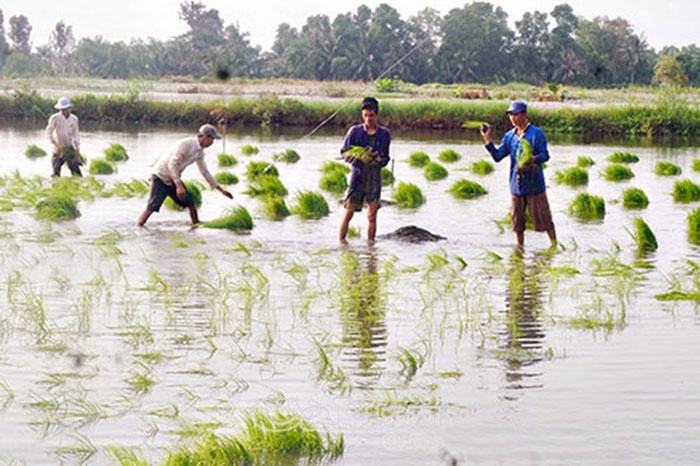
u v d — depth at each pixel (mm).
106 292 11844
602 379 8773
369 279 12969
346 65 164250
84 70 153250
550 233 15648
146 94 60812
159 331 10156
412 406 8055
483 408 8016
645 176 27547
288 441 7117
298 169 27875
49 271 13016
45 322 10391
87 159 29812
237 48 152500
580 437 7395
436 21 165125
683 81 88438
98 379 8594
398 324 10656
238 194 22078
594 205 19375
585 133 51094
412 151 36031
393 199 21078
